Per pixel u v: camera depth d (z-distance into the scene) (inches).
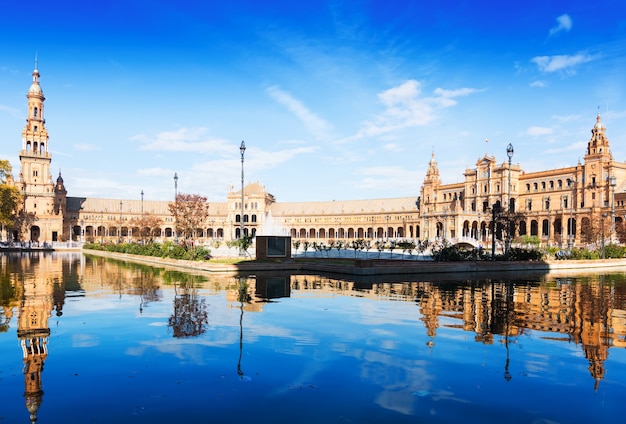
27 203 5438.0
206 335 585.0
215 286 1123.3
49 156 5565.9
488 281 1318.9
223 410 359.9
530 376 438.6
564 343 559.8
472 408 366.0
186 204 3134.8
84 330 612.1
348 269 1478.8
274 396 387.2
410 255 2546.8
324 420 342.0
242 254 2082.9
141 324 650.8
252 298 912.9
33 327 631.2
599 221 4325.8
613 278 1483.8
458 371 451.8
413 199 6648.6
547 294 1015.0
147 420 342.6
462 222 5196.9
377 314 738.2
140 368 454.3
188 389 401.4
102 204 6742.1
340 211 6998.0
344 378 430.0
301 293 997.8
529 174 5433.1
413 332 610.9
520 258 1860.2
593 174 4766.2
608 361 485.7
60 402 373.7
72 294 964.6
